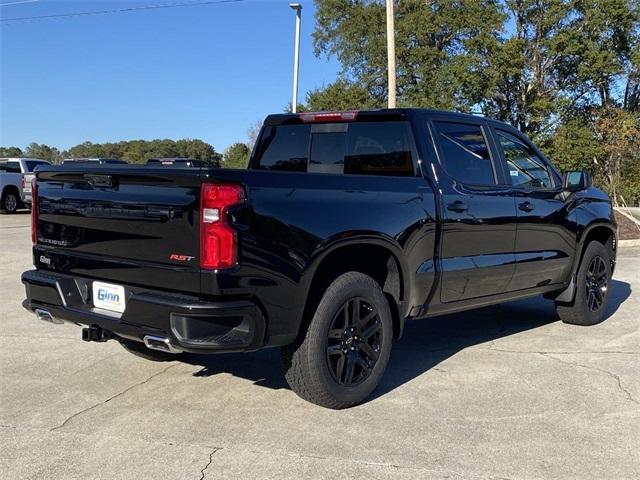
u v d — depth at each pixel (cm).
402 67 3409
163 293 379
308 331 408
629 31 2994
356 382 434
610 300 818
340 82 3572
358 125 535
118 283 405
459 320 717
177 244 373
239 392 465
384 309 446
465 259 508
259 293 374
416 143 493
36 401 445
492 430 397
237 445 373
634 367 528
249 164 614
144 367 524
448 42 3469
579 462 354
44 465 348
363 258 459
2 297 811
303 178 401
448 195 491
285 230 384
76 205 427
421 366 534
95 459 355
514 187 564
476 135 546
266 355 563
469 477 336
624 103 3206
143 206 386
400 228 448
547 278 612
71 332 639
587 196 667
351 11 3647
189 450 366
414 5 3384
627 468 347
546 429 399
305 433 391
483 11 3036
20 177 2370
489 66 3006
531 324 692
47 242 455
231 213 362
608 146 2683
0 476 335
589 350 582
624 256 1283
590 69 2928
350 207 420
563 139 2905
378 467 346
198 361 543
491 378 500
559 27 3081
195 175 364
